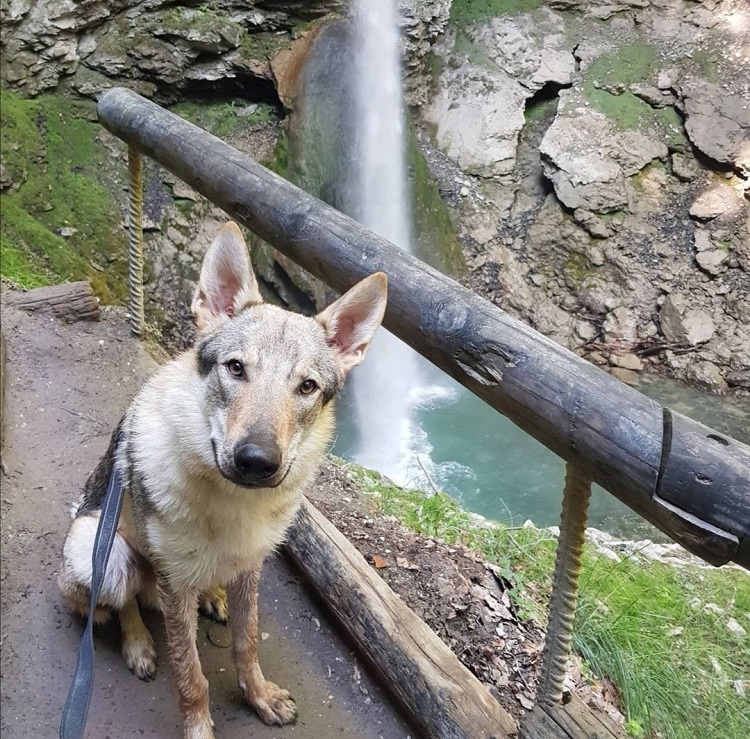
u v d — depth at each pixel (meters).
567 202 11.44
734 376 10.13
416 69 12.01
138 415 2.57
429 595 3.48
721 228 10.96
